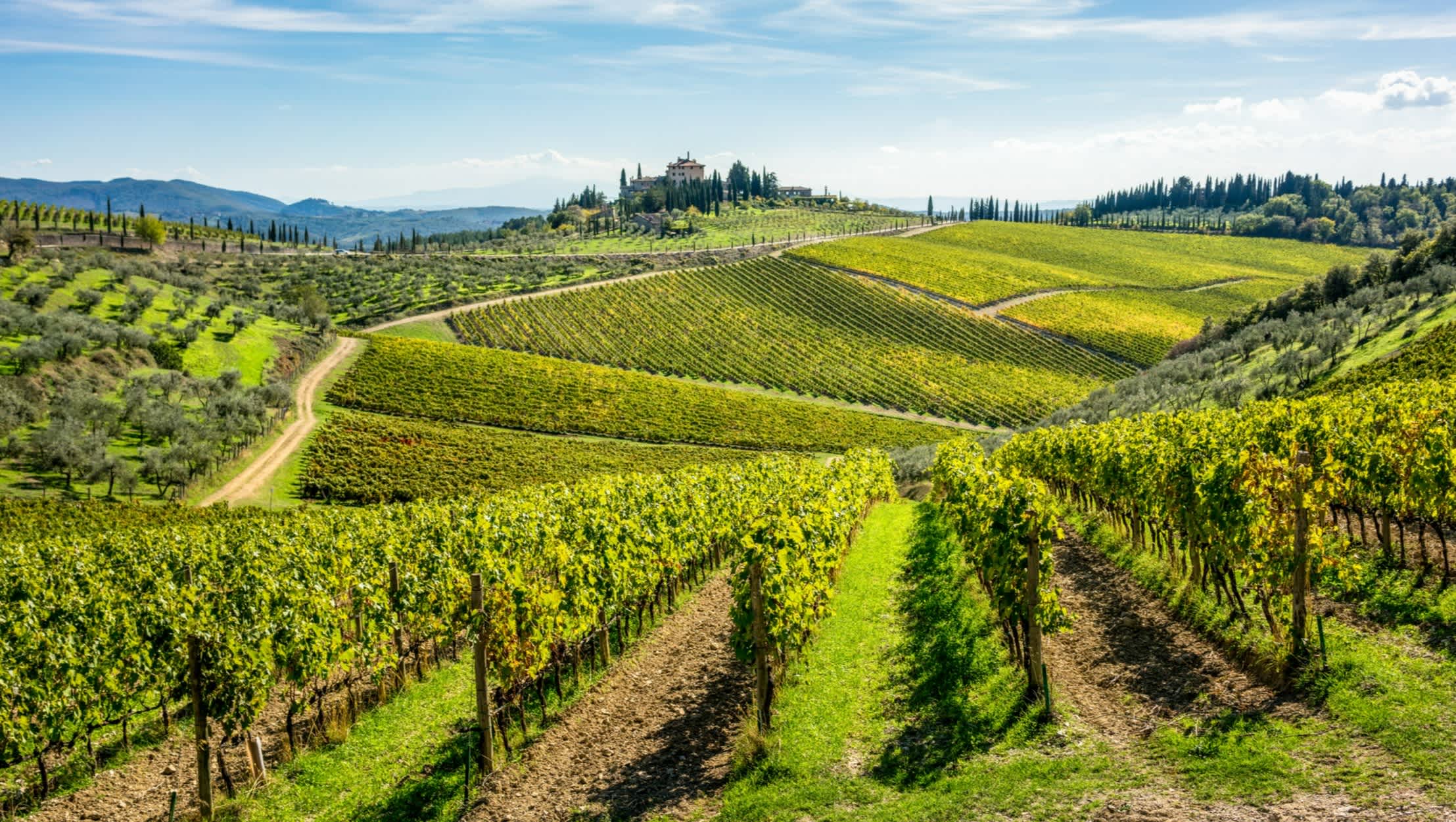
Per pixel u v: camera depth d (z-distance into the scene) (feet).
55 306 255.29
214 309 291.79
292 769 44.96
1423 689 35.78
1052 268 537.24
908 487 175.32
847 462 115.96
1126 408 227.40
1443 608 44.50
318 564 72.33
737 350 378.12
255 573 65.82
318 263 484.33
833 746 40.42
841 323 415.44
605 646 58.39
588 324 399.24
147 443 195.93
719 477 103.96
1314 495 41.70
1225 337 323.98
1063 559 77.20
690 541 78.13
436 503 110.83
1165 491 59.00
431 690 55.72
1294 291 314.96
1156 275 547.08
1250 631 45.70
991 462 98.43
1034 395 338.34
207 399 221.46
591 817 36.83
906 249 554.05
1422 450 51.60
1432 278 219.00
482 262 524.93
